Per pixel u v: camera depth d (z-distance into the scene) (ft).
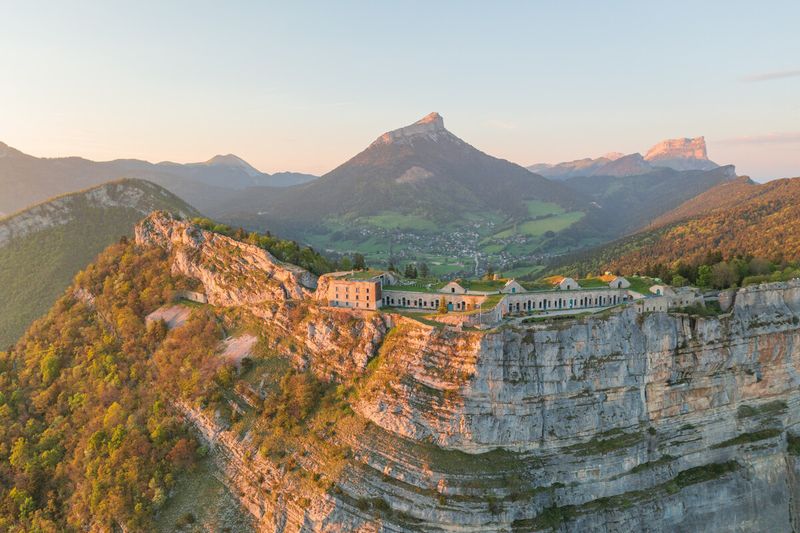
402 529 352.90
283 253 606.14
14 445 485.15
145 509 406.82
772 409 463.42
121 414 484.74
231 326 548.72
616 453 395.14
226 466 432.25
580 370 403.95
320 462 396.78
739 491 430.61
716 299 490.49
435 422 384.27
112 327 600.80
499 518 354.33
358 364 446.19
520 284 510.17
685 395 437.58
